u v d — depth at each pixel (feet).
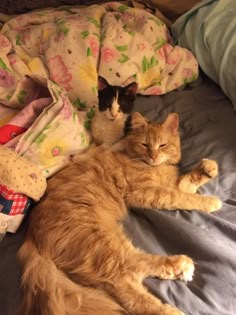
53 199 3.89
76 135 4.43
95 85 5.47
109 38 5.76
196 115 5.22
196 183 4.17
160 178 4.32
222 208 3.84
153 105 5.63
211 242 3.37
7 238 3.67
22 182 3.57
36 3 7.71
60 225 3.61
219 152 4.50
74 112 4.45
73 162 4.45
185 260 3.26
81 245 3.47
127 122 5.19
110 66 5.59
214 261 3.22
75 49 5.51
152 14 6.88
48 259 3.36
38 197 3.81
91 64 5.47
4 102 4.86
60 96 4.21
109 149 4.74
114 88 5.38
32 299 2.97
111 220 3.87
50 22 6.32
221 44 5.56
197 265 3.27
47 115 4.10
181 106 5.48
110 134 5.14
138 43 5.83
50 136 4.12
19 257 3.37
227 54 5.40
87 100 5.47
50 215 3.70
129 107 5.45
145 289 3.20
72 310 2.89
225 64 5.41
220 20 5.80
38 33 6.02
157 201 4.04
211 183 4.15
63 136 4.24
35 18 6.62
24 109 4.28
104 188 4.19
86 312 2.89
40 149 4.06
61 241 3.51
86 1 7.72
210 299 2.98
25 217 3.82
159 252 3.49
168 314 2.91
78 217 3.71
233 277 3.09
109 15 6.47
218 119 5.09
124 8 6.80
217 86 5.90
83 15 6.36
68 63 5.44
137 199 4.14
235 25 5.49
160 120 5.26
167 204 3.99
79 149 4.60
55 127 4.14
